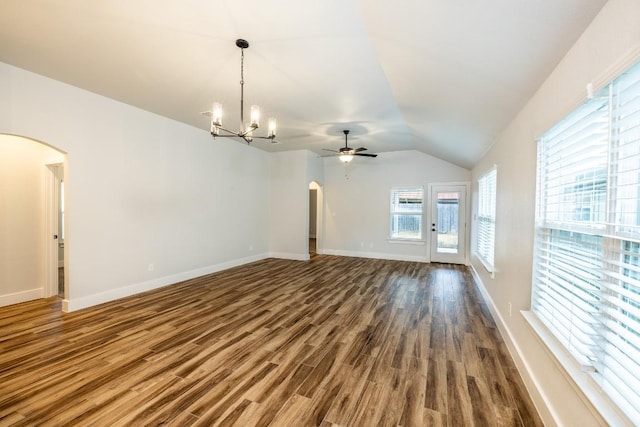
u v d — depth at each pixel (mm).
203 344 2729
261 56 2615
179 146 4871
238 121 4633
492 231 3857
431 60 2164
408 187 7027
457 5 1444
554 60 1617
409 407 1891
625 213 1126
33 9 2041
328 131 5113
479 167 4988
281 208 7195
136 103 3988
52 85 3287
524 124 2336
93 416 1784
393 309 3703
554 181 1876
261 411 1842
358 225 7543
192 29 2236
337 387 2098
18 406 1865
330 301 3998
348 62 2678
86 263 3662
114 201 3949
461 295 4301
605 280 1281
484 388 2090
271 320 3320
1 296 3736
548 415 1671
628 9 1021
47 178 4113
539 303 2039
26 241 3965
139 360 2436
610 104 1179
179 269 4938
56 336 2865
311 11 1978
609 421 1063
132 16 2098
